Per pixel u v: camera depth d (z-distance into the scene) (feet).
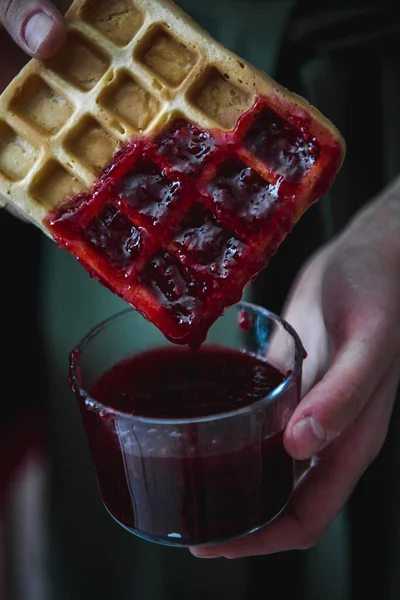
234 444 1.66
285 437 1.71
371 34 2.33
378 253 2.01
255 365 1.83
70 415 2.70
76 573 2.81
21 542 3.11
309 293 2.11
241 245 1.66
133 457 1.68
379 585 2.56
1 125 1.75
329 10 2.33
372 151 2.47
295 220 1.67
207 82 1.71
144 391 1.81
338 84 2.38
